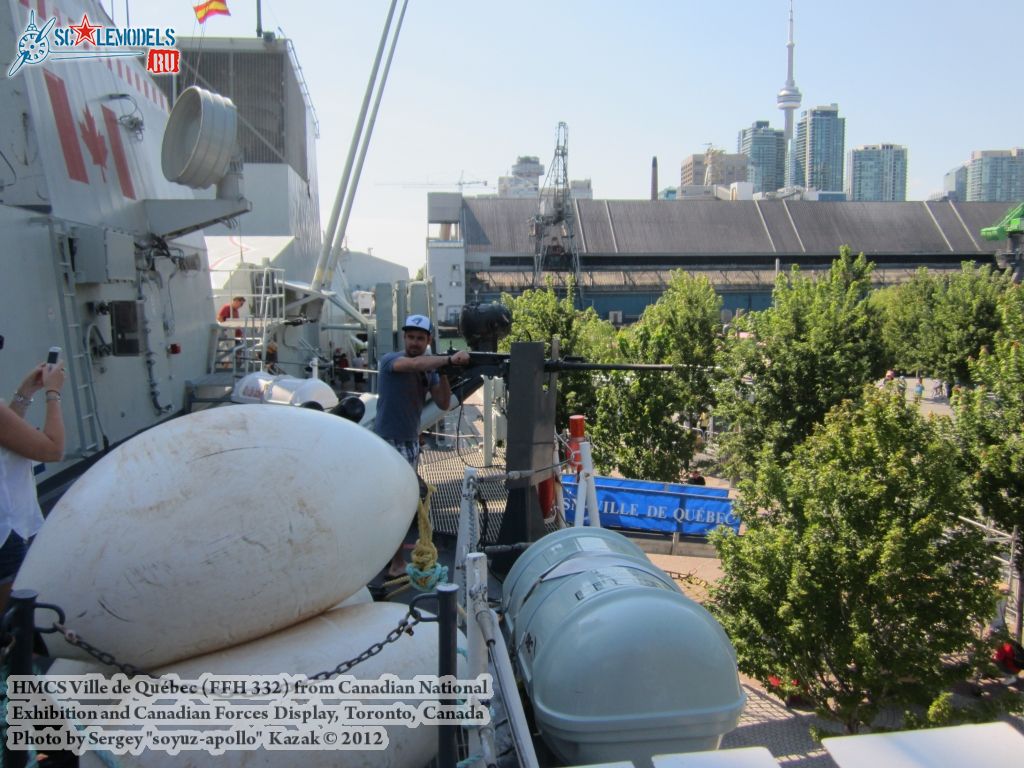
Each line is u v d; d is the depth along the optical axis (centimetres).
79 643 221
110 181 746
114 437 698
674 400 1831
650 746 287
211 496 243
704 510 1522
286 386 757
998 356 1230
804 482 964
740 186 13300
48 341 582
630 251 8638
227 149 737
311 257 2303
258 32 2130
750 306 8194
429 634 290
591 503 452
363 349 1939
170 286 881
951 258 8869
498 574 447
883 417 951
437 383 469
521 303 2062
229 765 238
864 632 855
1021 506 1094
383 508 283
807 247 8825
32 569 236
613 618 297
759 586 920
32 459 286
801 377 1725
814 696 910
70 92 690
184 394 902
